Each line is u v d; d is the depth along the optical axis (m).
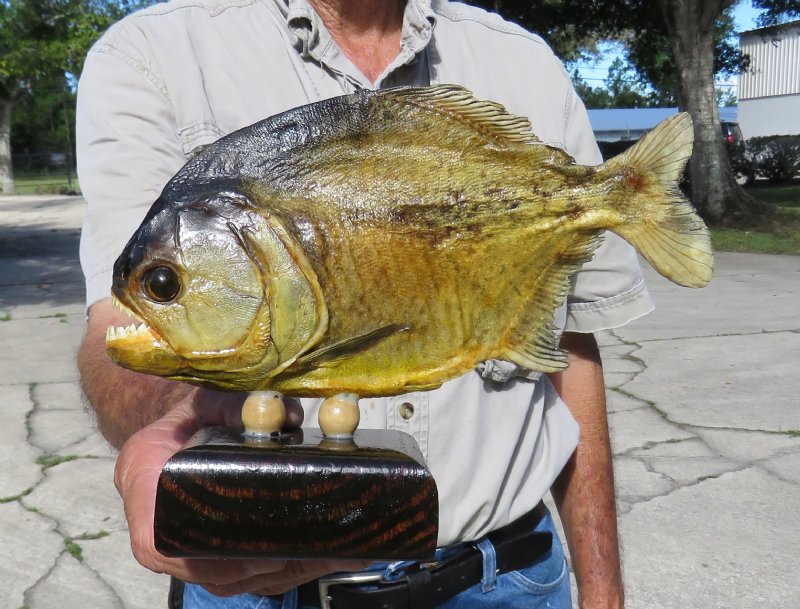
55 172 48.38
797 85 31.94
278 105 1.63
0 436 5.17
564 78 1.90
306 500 0.98
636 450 4.86
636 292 1.94
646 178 1.09
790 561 3.67
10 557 3.78
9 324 8.55
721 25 21.47
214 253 1.00
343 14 1.68
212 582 1.08
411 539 1.00
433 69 1.75
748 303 8.77
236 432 1.10
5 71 25.50
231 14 1.67
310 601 1.65
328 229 1.02
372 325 1.04
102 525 4.07
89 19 25.09
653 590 3.47
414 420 1.64
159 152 1.55
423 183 1.05
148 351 1.00
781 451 4.80
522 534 1.77
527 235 1.07
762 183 25.84
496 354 1.07
